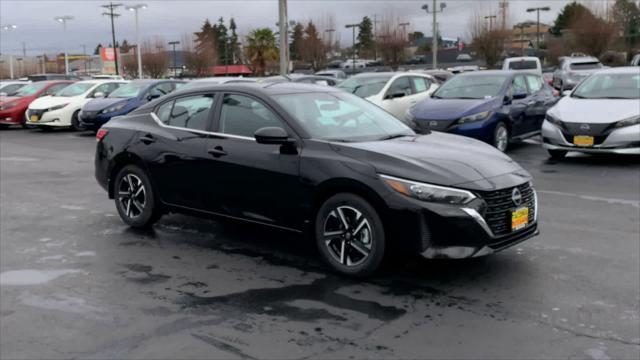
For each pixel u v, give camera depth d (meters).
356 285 4.76
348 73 42.31
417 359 3.55
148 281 4.93
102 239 6.19
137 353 3.66
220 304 4.42
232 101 5.75
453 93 12.09
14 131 19.36
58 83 20.78
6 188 9.13
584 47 56.72
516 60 26.22
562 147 10.26
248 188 5.42
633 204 7.38
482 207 4.56
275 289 4.70
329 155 4.98
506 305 4.32
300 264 5.30
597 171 9.70
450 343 3.75
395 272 5.04
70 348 3.74
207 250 5.75
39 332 3.98
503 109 11.39
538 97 12.75
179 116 6.13
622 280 4.79
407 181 4.60
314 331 3.94
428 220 4.54
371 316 4.16
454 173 4.64
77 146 14.88
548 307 4.28
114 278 5.01
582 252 5.50
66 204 7.93
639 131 9.68
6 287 4.82
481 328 3.95
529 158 11.23
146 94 17.00
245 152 5.44
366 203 4.75
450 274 4.97
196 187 5.83
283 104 5.45
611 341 3.74
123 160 6.46
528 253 5.49
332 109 5.71
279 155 5.21
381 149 4.93
